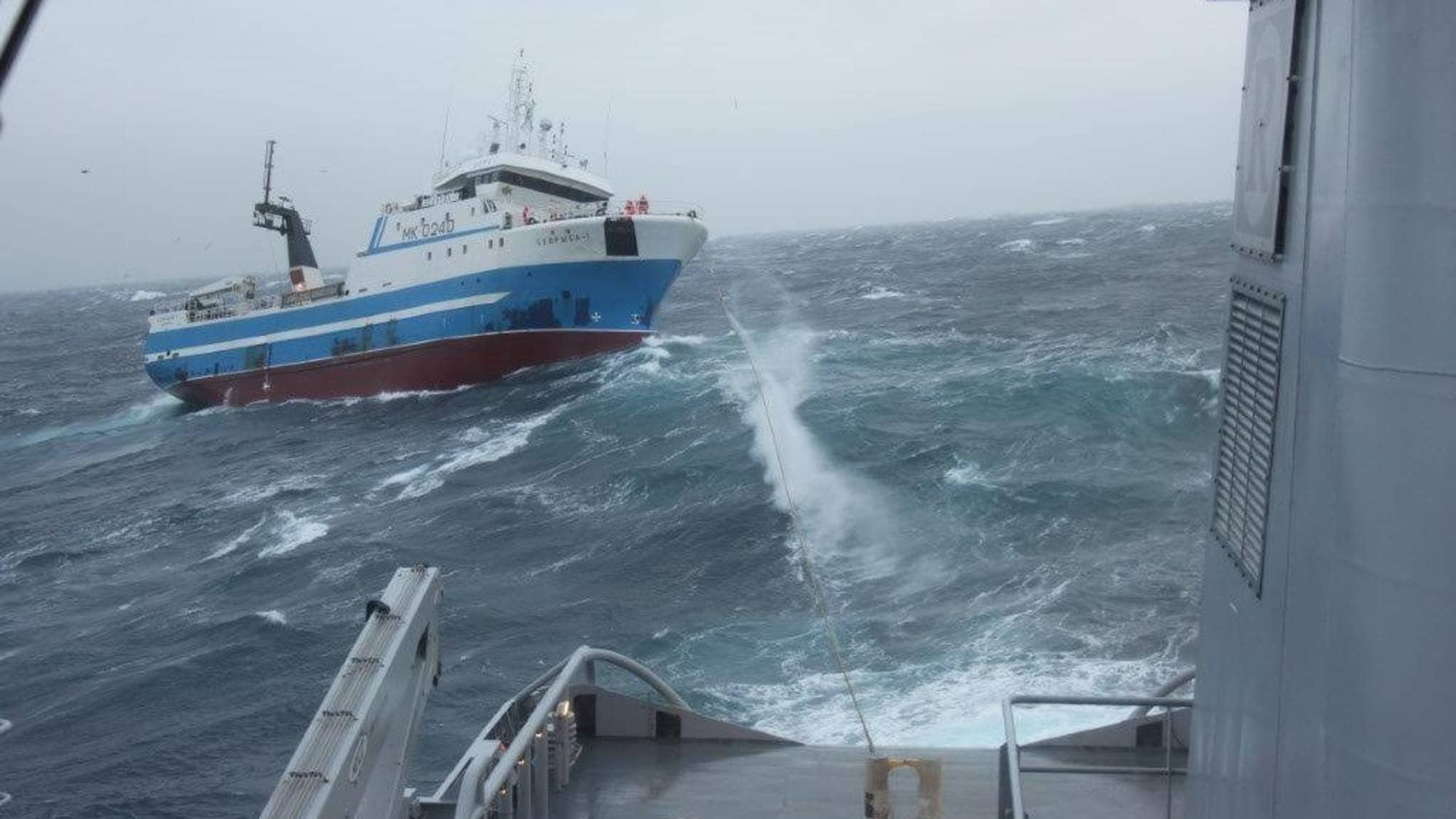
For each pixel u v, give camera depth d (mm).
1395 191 2746
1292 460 3398
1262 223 3771
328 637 23828
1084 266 96938
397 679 6133
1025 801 7246
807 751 8359
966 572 22312
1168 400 37625
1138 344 50000
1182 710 7594
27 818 17359
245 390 57344
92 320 167750
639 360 49406
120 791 17922
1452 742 2693
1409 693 2750
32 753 19906
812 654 18734
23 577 32781
